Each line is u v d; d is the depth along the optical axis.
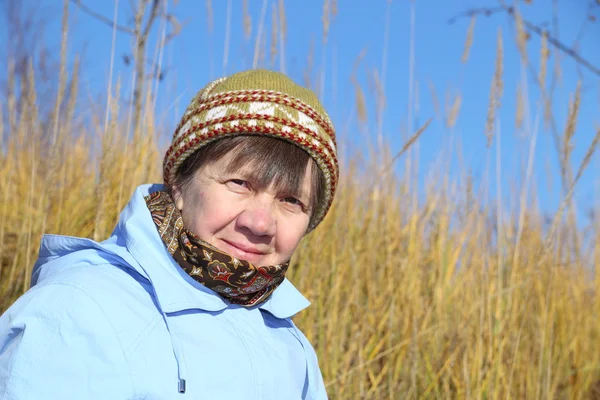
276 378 1.39
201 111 1.41
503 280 3.58
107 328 1.20
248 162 1.37
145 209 1.39
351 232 3.78
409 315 3.44
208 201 1.38
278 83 1.45
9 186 3.39
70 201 3.26
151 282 1.30
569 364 3.98
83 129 3.58
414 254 3.63
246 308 1.44
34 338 1.17
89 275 1.27
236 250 1.39
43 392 1.14
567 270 4.17
